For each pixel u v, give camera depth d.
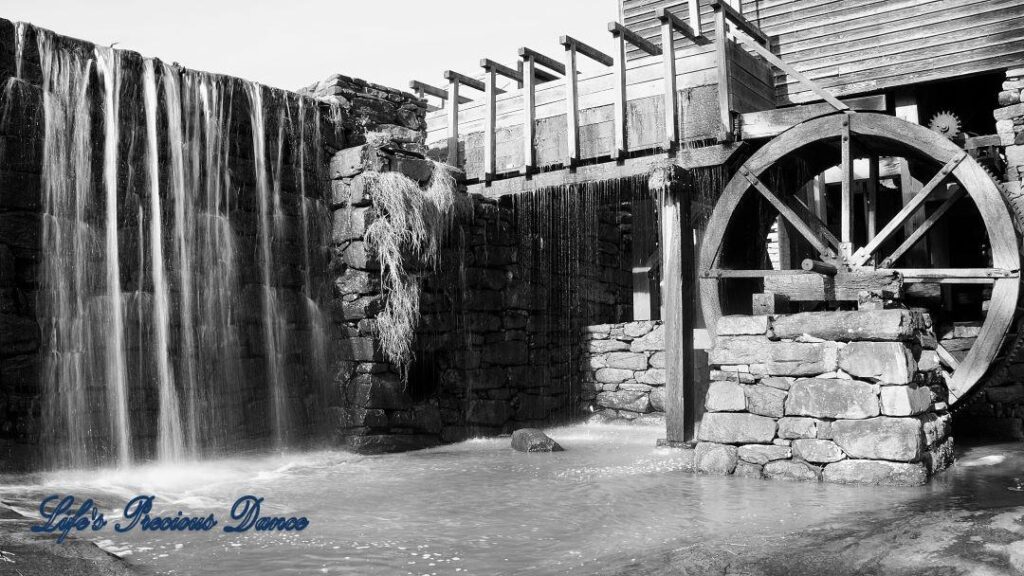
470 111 10.82
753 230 9.67
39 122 7.01
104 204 7.41
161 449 7.61
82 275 7.21
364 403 8.68
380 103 10.12
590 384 11.52
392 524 5.12
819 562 3.80
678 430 8.48
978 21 9.40
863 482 5.97
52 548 4.12
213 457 7.99
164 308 7.75
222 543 4.66
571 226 11.77
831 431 6.17
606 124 9.41
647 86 9.15
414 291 9.12
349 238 9.04
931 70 9.66
